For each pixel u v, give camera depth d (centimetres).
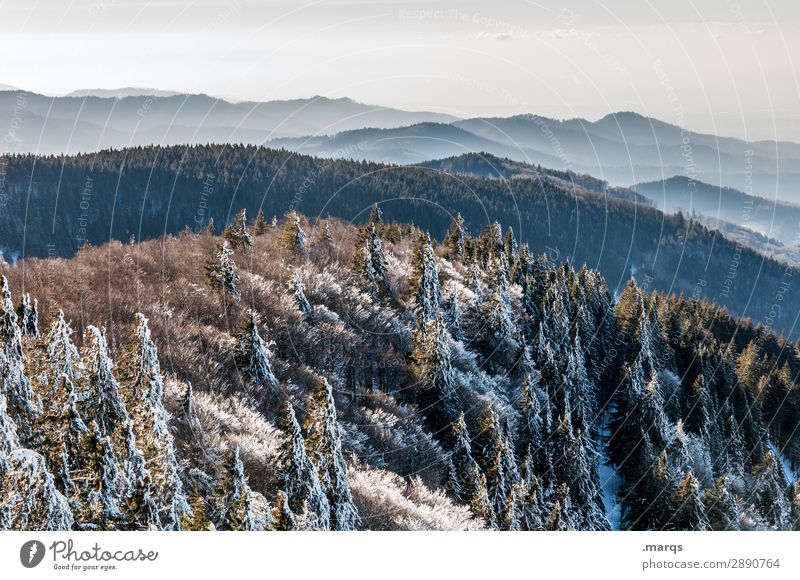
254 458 2559
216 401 2948
